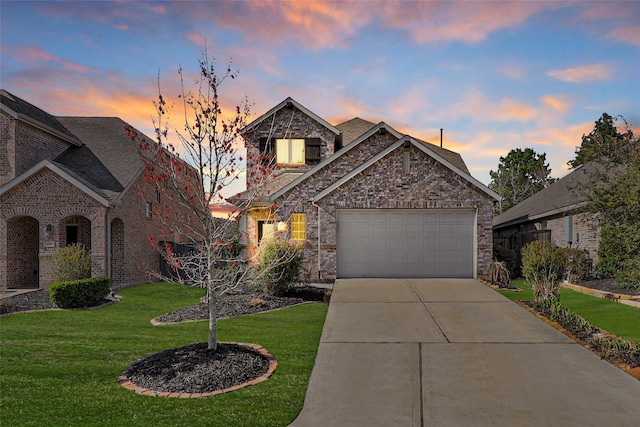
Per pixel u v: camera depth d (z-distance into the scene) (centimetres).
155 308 1216
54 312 1150
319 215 1578
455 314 1008
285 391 579
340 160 1691
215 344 708
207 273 764
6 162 1694
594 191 1235
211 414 507
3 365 679
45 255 1612
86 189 1614
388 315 1002
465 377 626
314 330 915
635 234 1098
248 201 824
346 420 499
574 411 517
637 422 489
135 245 1856
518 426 482
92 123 2181
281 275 1243
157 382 593
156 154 776
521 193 4581
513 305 1099
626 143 1229
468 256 1553
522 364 677
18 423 482
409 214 1569
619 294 1241
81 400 545
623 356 694
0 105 1664
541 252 1383
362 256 1580
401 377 628
